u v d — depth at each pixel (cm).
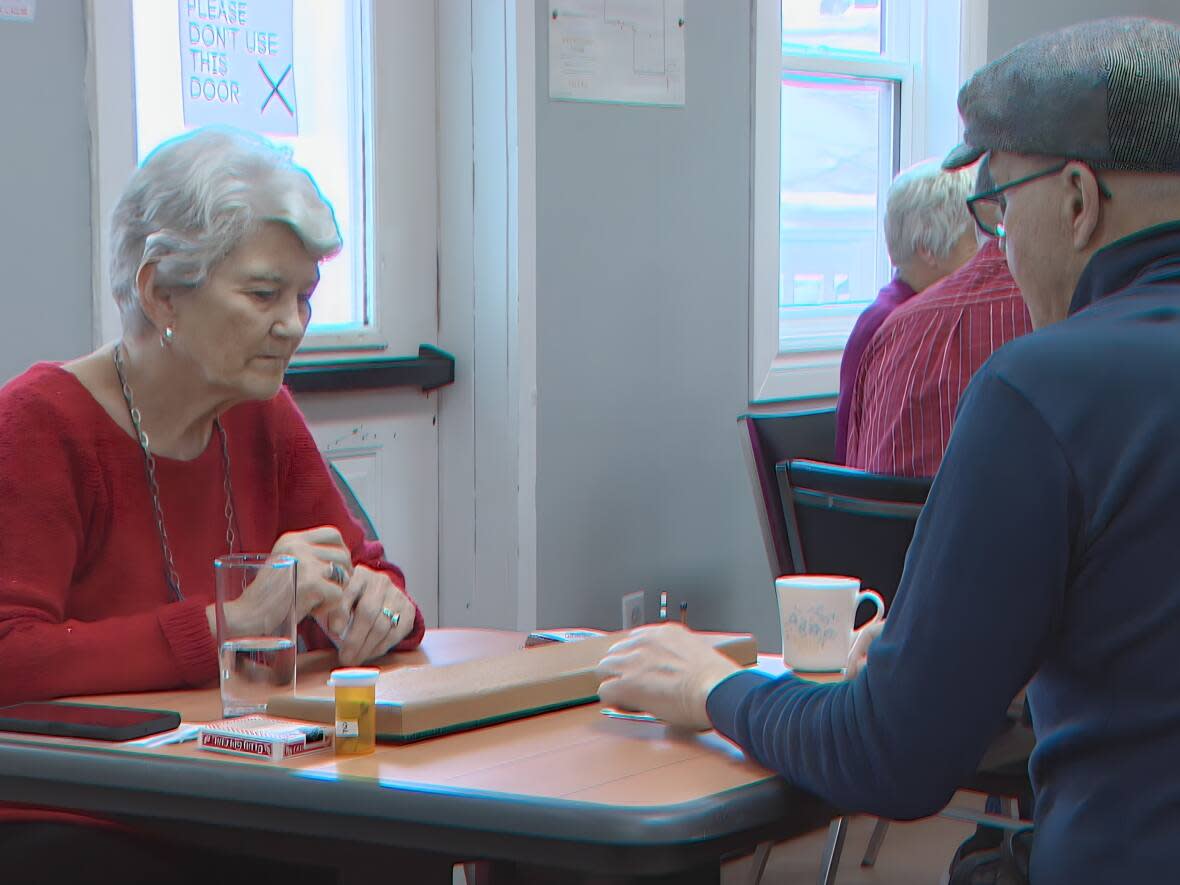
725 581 372
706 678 133
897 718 112
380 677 143
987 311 254
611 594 343
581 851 109
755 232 370
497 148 315
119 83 259
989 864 133
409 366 312
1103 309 114
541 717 142
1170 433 106
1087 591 109
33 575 160
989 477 110
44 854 144
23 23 245
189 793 122
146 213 162
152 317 165
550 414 326
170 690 157
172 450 175
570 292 328
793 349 387
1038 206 120
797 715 120
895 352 264
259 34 286
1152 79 113
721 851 112
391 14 310
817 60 400
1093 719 110
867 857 318
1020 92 119
